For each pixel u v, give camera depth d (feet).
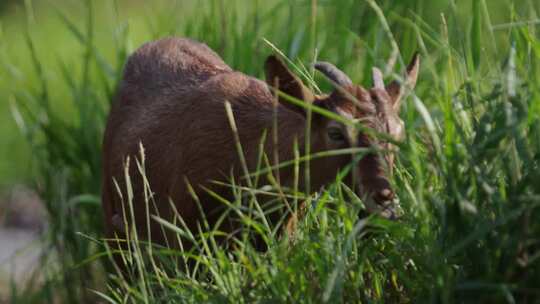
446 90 25.79
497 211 23.76
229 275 26.07
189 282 26.76
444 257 23.48
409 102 31.22
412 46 37.01
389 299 26.17
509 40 27.53
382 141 27.12
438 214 24.61
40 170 41.57
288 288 24.98
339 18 38.27
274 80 29.19
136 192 34.04
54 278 41.09
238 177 31.04
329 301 24.21
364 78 36.11
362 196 26.96
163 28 44.39
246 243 26.89
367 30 37.63
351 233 24.26
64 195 39.91
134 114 35.01
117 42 41.98
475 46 28.81
